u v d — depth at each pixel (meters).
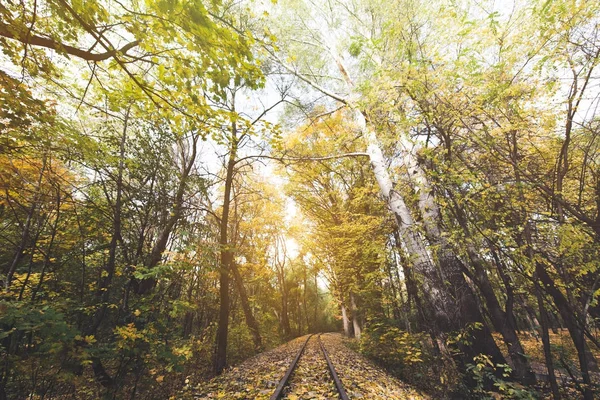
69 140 4.74
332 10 11.57
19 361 3.45
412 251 7.20
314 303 41.88
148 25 3.16
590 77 3.26
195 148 9.89
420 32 5.60
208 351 9.56
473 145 4.58
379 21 9.46
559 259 3.90
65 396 4.71
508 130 3.94
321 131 14.69
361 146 11.79
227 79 3.77
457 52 4.69
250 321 15.18
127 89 4.28
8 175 4.05
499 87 3.85
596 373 5.20
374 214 11.35
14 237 5.00
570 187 4.21
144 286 6.99
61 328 3.24
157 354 4.82
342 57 11.98
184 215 7.97
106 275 5.73
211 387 6.32
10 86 3.45
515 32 3.75
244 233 16.48
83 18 2.90
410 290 7.82
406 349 7.48
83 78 5.87
